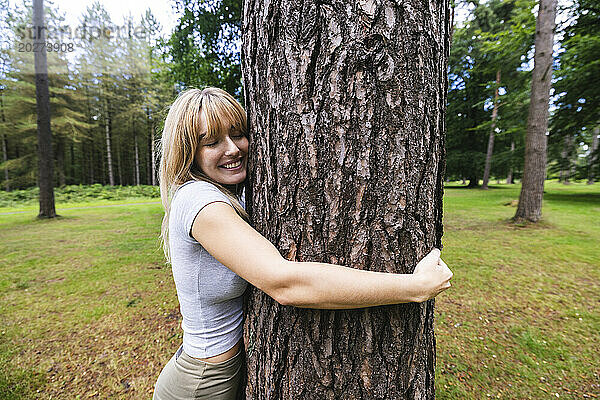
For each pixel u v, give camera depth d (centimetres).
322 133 89
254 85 103
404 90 88
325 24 86
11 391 228
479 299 367
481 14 1892
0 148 2408
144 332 310
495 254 541
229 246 81
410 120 89
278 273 76
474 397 214
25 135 2230
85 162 2867
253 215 107
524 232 700
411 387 96
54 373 249
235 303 110
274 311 98
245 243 80
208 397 105
